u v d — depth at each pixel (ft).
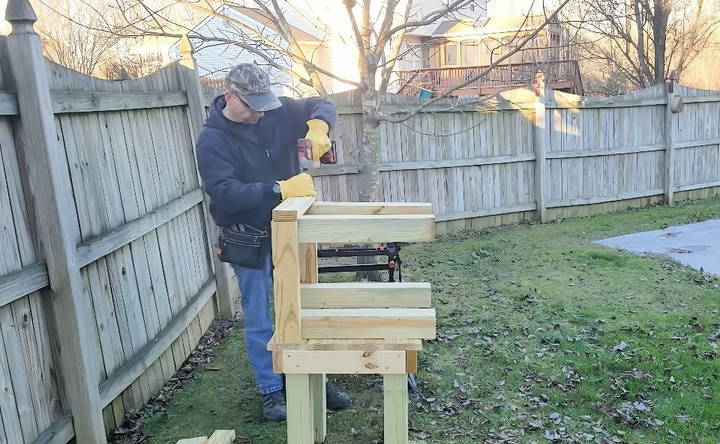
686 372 12.53
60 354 8.96
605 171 31.12
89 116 10.36
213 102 10.20
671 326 15.17
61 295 8.80
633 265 21.13
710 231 26.21
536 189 29.27
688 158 33.63
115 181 11.17
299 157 9.80
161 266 13.09
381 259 21.18
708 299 17.29
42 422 8.55
